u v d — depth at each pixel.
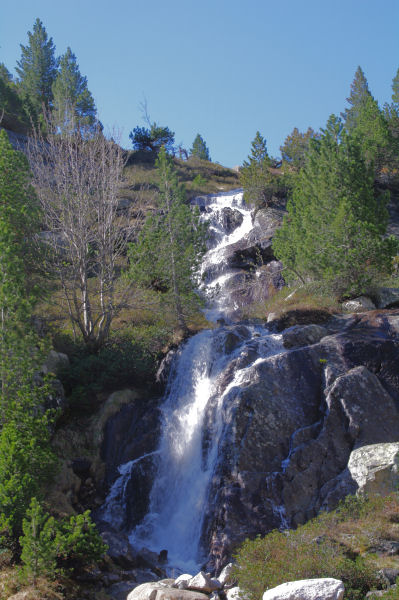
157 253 24.41
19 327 15.13
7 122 50.16
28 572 11.15
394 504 12.68
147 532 16.38
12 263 15.59
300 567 10.19
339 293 23.83
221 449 16.14
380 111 43.78
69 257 23.95
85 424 19.20
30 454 13.77
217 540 14.12
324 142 29.70
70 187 24.34
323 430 15.62
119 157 25.38
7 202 21.52
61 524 12.92
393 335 18.66
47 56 61.38
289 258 27.64
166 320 24.84
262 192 41.94
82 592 11.70
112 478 17.73
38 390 15.05
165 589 11.02
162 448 18.50
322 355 17.72
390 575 10.00
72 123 27.77
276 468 15.27
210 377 20.06
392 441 15.05
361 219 25.47
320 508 14.05
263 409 16.27
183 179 56.03
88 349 22.66
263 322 24.34
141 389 21.52
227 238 40.16
